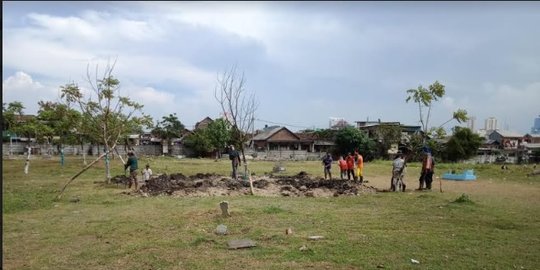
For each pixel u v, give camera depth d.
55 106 37.03
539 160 67.69
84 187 20.80
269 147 77.94
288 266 7.42
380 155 64.44
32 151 61.88
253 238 9.55
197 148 70.56
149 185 20.09
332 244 8.95
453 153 59.16
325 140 79.94
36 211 13.66
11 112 36.91
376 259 7.82
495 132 85.62
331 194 18.72
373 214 13.01
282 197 17.50
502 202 15.98
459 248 8.68
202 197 17.19
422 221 11.78
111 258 8.09
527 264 7.59
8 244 9.23
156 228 10.79
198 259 7.92
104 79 34.88
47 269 7.47
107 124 26.38
